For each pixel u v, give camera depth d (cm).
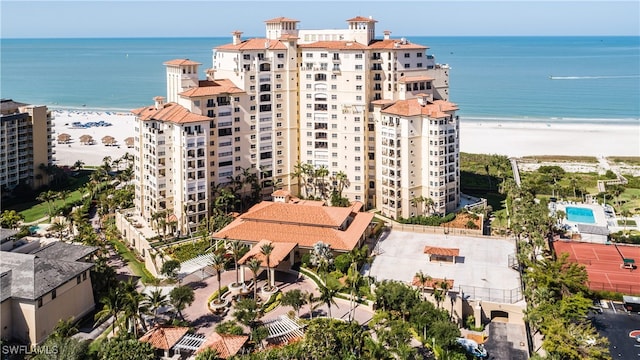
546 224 15925
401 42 19312
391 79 18475
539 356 10006
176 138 16475
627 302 12781
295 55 18962
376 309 12262
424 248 15550
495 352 11150
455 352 10600
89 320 12369
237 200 17488
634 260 15225
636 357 11038
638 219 18850
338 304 12675
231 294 13175
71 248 13550
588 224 17412
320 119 19025
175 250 15425
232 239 15125
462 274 13838
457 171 18325
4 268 11700
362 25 19225
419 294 11919
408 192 17925
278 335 10956
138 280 14575
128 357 9800
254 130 18512
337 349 10338
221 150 17800
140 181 18025
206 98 17175
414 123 17625
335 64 18475
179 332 10944
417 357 9944
